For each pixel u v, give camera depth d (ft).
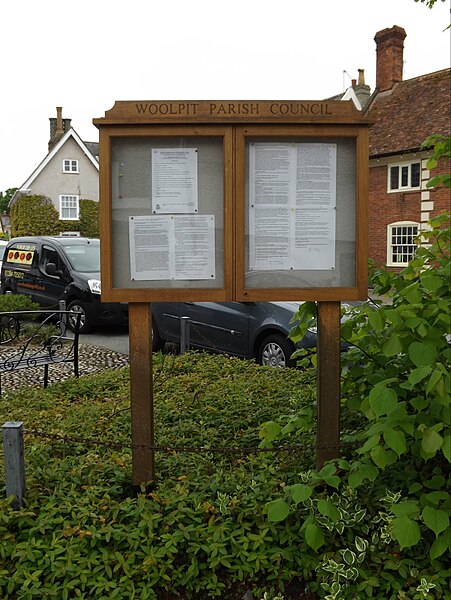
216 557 10.89
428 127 87.71
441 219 14.17
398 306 11.97
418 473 12.23
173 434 17.10
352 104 12.49
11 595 10.34
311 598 10.84
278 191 12.66
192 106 12.48
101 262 12.67
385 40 99.14
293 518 11.65
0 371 24.14
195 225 12.78
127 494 13.14
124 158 12.65
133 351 12.85
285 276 12.80
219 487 12.60
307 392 19.35
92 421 18.35
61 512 11.74
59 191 139.13
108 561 10.71
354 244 12.78
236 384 22.50
